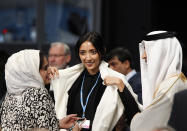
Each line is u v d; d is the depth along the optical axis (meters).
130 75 5.41
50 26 8.07
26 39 8.09
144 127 3.32
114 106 3.53
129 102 3.49
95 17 8.01
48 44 8.07
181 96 3.02
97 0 7.98
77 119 3.61
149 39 3.60
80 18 8.03
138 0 8.02
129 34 8.05
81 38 3.71
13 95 3.36
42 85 3.40
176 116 3.02
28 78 3.32
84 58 3.67
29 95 3.26
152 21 8.33
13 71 3.33
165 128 2.29
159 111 3.29
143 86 3.71
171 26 8.83
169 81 3.36
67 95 3.86
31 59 3.37
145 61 3.73
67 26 8.06
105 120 3.51
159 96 3.31
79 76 3.90
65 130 3.78
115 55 5.40
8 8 8.02
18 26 8.05
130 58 5.43
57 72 3.89
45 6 8.03
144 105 3.62
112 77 3.57
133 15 8.03
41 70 3.42
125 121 3.72
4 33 8.07
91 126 3.58
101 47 3.70
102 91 3.67
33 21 8.05
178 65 3.57
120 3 8.03
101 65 3.78
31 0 8.02
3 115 3.36
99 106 3.57
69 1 8.02
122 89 3.53
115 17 8.05
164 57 3.55
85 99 3.74
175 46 3.58
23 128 3.22
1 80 3.90
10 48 8.05
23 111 3.23
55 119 3.32
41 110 3.23
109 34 8.07
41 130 2.53
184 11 8.82
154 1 8.37
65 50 6.13
